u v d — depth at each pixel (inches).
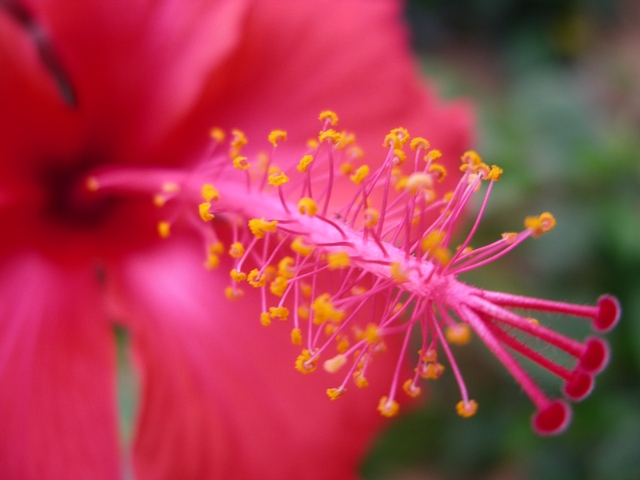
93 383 3.9
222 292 4.1
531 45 9.4
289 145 4.4
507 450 6.0
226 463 3.9
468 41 10.2
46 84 4.1
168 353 4.0
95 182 4.2
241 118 4.4
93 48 4.2
